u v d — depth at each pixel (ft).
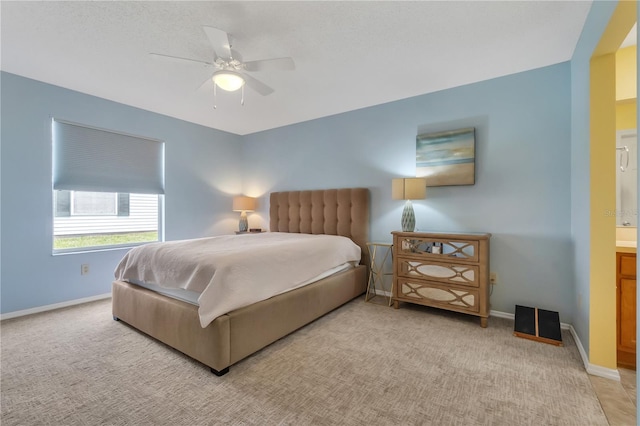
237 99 11.39
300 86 10.16
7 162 9.29
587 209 6.44
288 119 13.98
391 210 11.66
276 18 6.49
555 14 6.37
